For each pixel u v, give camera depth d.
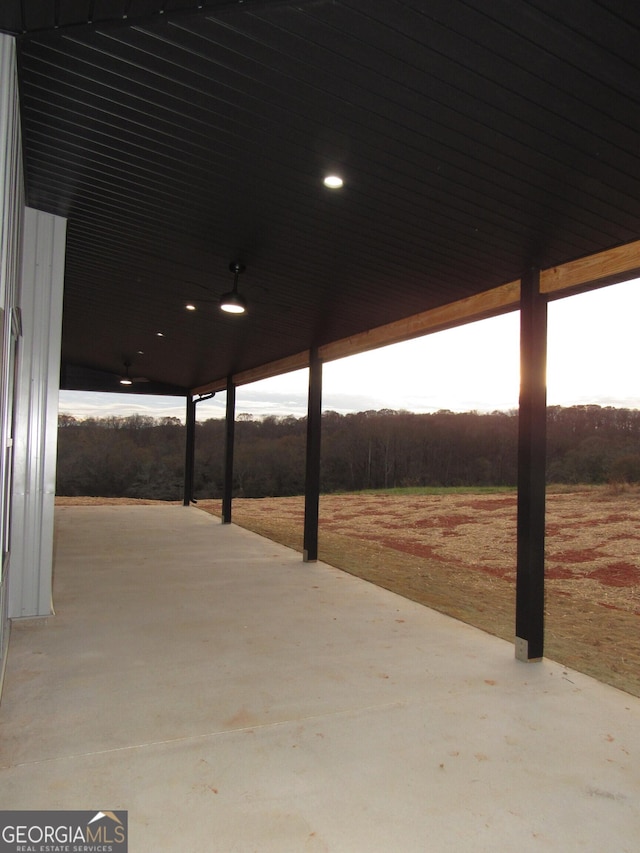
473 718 2.67
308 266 4.00
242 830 1.82
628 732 2.56
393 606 4.75
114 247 4.14
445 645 3.74
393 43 1.81
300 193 2.94
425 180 2.67
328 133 2.37
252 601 4.80
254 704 2.79
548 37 1.71
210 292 4.95
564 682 3.14
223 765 2.21
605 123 2.12
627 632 4.36
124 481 17.52
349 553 7.64
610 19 1.62
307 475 6.75
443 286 4.15
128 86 2.19
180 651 3.53
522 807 1.98
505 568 7.13
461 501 15.41
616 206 2.74
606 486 14.55
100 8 1.76
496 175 2.55
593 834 1.83
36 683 2.98
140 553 6.88
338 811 1.93
